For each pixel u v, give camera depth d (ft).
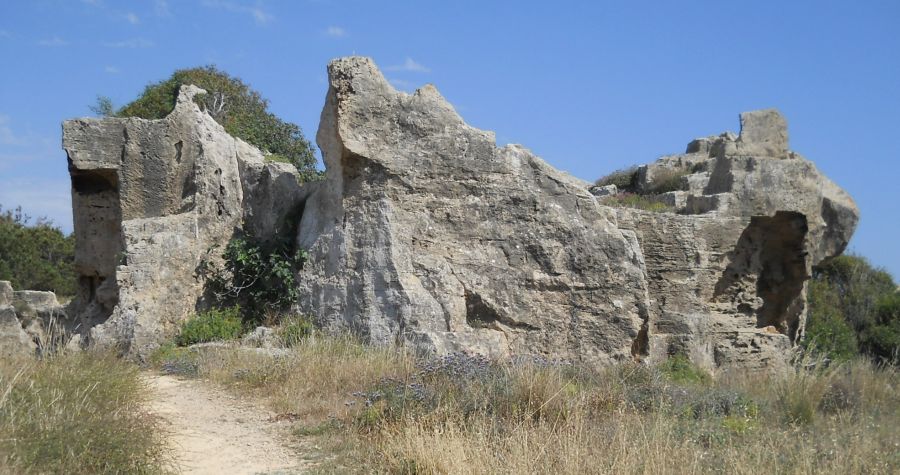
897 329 103.76
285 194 64.44
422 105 60.90
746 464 32.50
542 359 51.37
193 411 41.37
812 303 108.06
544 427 35.27
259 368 47.57
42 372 36.78
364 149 59.36
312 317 58.29
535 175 61.82
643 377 47.34
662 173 112.68
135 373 43.68
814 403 45.44
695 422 39.73
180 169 62.85
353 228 59.11
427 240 59.36
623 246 61.46
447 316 57.77
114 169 61.93
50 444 28.84
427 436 33.42
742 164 72.28
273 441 36.55
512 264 60.29
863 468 33.47
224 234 62.49
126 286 57.11
